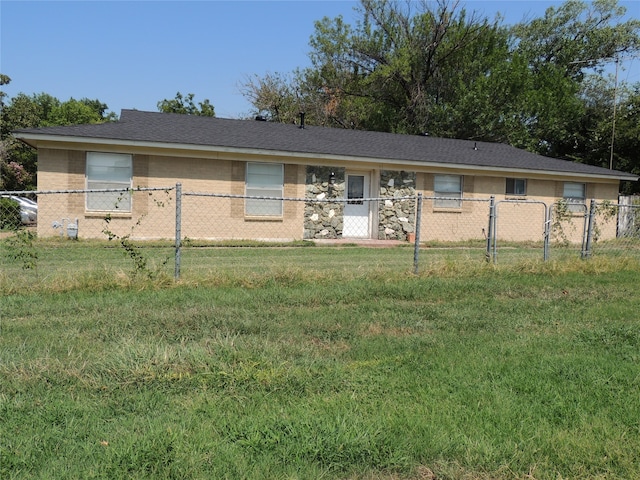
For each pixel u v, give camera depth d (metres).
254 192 14.97
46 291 6.78
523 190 17.86
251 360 4.31
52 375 3.91
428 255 12.16
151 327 5.30
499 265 9.34
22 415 3.32
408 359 4.59
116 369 4.00
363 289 7.35
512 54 29.69
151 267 8.80
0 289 6.72
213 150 14.17
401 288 7.46
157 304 6.25
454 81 27.41
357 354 4.77
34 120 28.38
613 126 25.23
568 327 5.88
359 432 3.12
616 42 33.75
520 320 6.14
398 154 16.31
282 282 7.71
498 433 3.26
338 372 4.21
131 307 6.08
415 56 27.88
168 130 14.81
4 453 2.84
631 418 3.50
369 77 28.94
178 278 7.46
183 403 3.57
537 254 12.51
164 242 13.00
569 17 34.34
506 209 17.64
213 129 15.83
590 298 7.43
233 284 7.47
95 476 2.67
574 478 2.83
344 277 8.15
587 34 34.19
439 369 4.37
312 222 15.54
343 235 16.50
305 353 4.69
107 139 13.26
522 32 34.34
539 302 7.10
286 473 2.77
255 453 2.96
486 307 6.77
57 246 11.56
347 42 30.55
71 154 13.43
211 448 2.96
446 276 8.58
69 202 13.50
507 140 26.00
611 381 4.18
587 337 5.44
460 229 17.12
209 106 37.56
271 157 14.92
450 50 27.61
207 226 14.57
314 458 2.92
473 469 2.88
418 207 8.68
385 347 4.98
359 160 15.57
